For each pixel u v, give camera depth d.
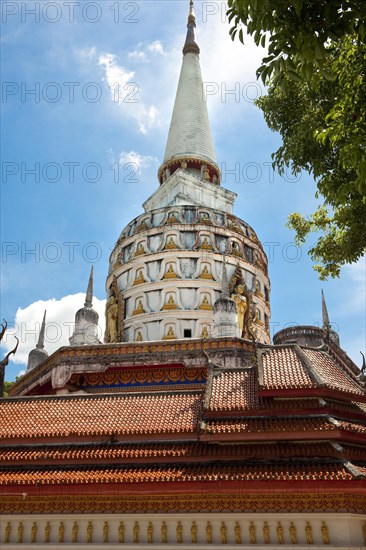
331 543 14.88
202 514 15.81
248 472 15.84
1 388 26.27
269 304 48.88
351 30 9.90
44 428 18.81
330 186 16.50
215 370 20.69
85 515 16.44
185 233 46.41
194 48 65.88
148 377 30.81
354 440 16.75
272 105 19.44
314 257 21.84
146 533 15.98
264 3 9.54
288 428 16.41
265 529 15.36
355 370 24.28
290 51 10.03
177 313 42.00
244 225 50.38
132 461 17.22
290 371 18.78
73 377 31.22
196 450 17.05
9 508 16.89
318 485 14.88
